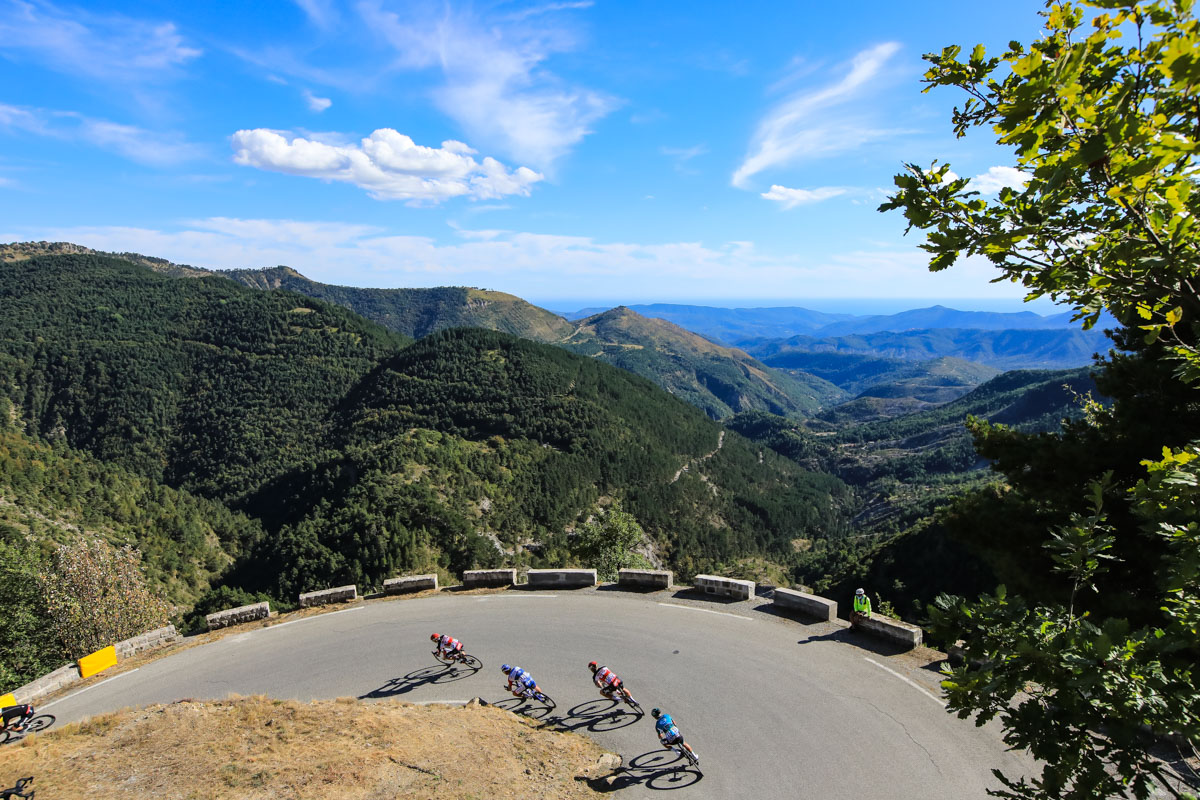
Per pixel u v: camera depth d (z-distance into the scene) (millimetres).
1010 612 4707
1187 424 12492
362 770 12000
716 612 20406
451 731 13867
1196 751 4000
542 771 12805
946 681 4914
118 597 31922
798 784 12250
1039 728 4316
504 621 20594
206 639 21156
